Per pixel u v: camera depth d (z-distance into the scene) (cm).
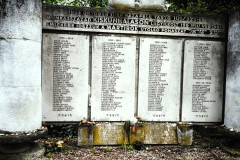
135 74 562
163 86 571
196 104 586
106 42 549
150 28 560
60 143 541
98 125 557
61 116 549
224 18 581
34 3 470
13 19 452
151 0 566
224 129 545
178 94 578
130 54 557
